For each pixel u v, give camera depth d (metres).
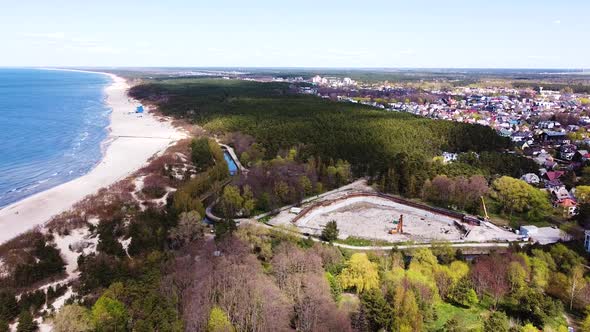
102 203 166.12
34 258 125.94
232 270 102.25
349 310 98.88
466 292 107.19
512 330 91.00
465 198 180.38
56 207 174.75
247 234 133.00
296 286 99.94
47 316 96.81
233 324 88.44
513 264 112.81
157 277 98.00
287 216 167.25
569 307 107.06
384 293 102.06
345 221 171.88
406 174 199.12
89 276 111.19
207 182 190.62
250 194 170.12
